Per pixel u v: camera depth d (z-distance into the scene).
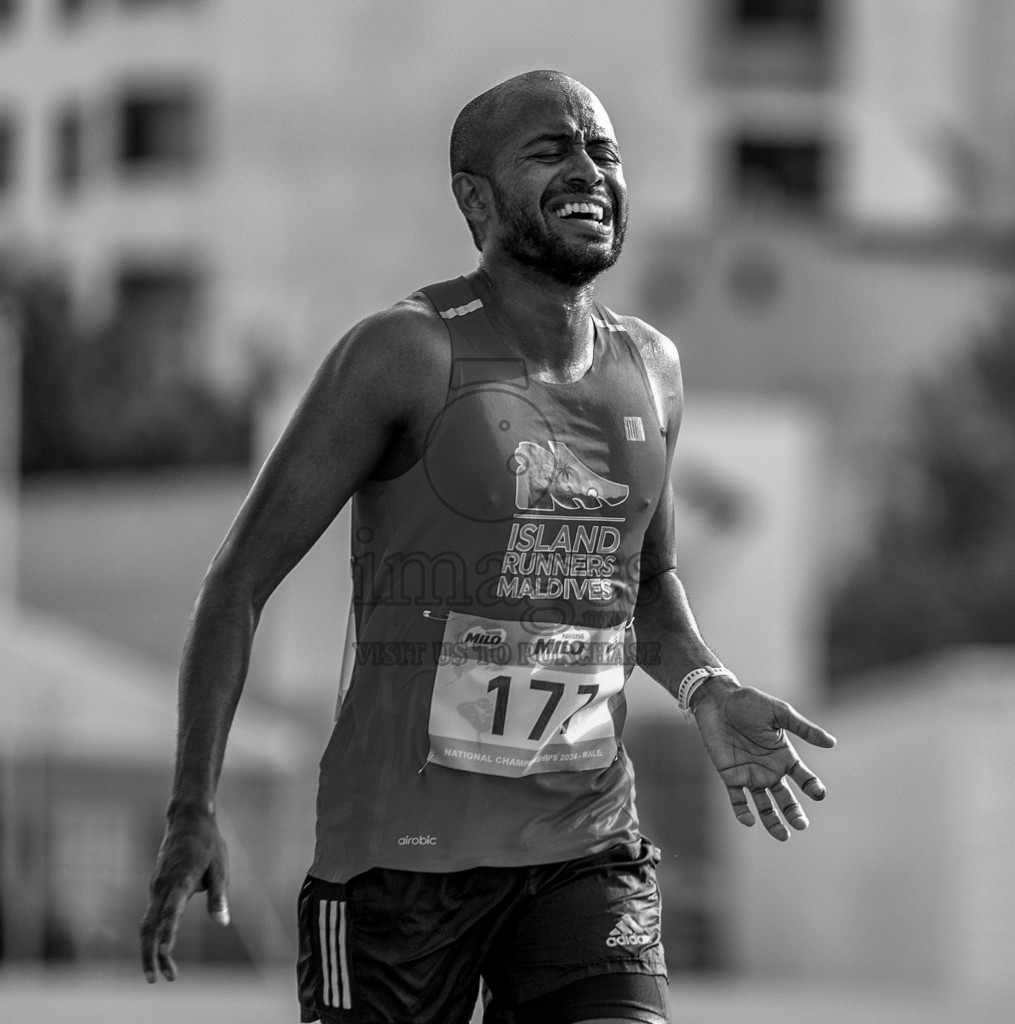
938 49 130.12
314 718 64.81
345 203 125.25
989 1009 43.66
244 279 123.88
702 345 105.81
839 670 92.62
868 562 98.94
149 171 125.62
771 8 127.69
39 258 116.12
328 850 10.59
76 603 92.06
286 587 64.12
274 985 45.81
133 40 125.81
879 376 106.75
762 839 61.34
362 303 122.19
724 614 64.50
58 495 96.31
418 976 10.40
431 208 125.19
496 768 10.45
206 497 95.19
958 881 50.25
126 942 48.34
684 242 106.81
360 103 126.69
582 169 10.39
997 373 102.56
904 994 49.38
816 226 110.75
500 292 10.49
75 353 106.69
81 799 47.28
